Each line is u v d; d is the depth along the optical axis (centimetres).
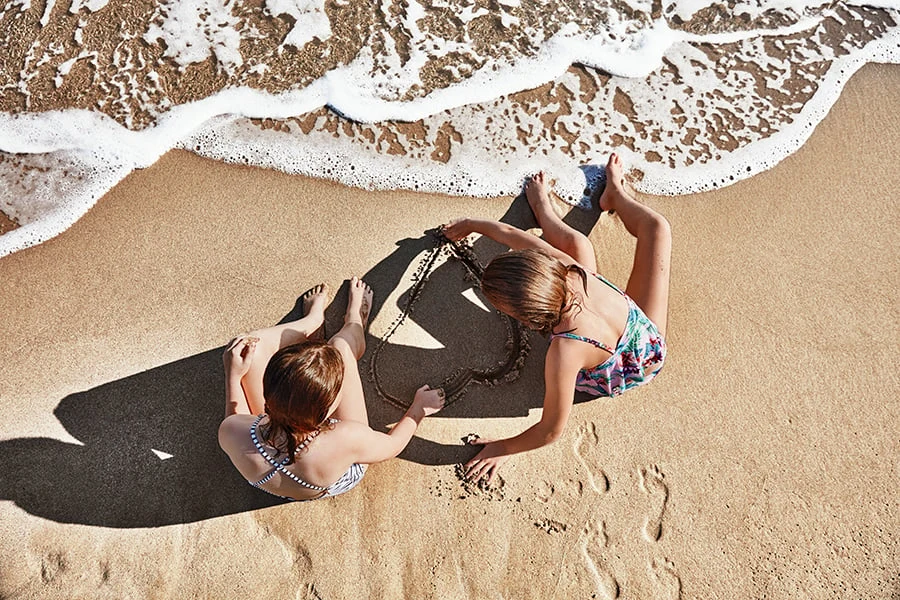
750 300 325
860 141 364
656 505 285
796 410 302
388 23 384
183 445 290
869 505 285
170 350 307
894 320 320
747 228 343
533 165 355
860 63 387
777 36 395
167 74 368
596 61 382
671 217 346
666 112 372
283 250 328
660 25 395
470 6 391
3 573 264
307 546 273
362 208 340
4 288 316
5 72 366
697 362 312
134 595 264
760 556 276
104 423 292
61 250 326
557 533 279
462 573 271
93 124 355
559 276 242
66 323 309
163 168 346
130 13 380
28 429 290
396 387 307
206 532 275
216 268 323
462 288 324
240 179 345
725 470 291
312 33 380
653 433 298
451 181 350
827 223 343
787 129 369
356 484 280
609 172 345
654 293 297
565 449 295
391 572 271
